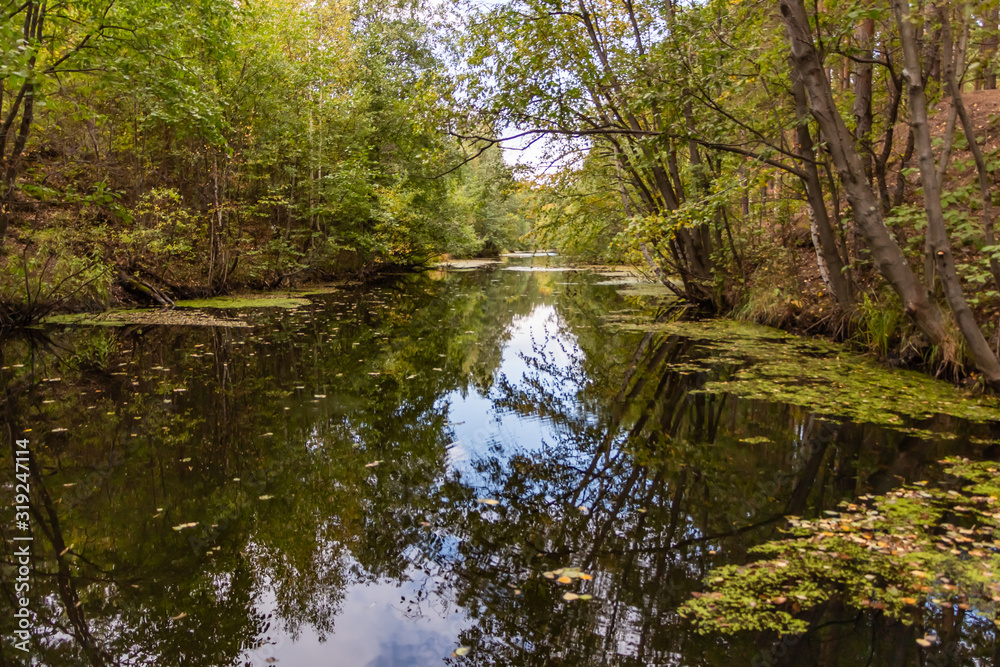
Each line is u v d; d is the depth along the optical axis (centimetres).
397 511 389
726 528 356
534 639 258
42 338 943
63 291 1115
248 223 1853
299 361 856
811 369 732
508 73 845
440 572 315
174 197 1262
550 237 1441
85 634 265
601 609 278
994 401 580
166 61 982
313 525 368
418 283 2380
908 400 588
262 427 553
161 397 645
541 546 342
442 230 2456
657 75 745
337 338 1059
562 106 815
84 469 448
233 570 318
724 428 552
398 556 333
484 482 437
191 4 1049
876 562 307
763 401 620
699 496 406
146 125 1279
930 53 738
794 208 1092
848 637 250
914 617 263
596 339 1075
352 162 1834
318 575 312
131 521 369
